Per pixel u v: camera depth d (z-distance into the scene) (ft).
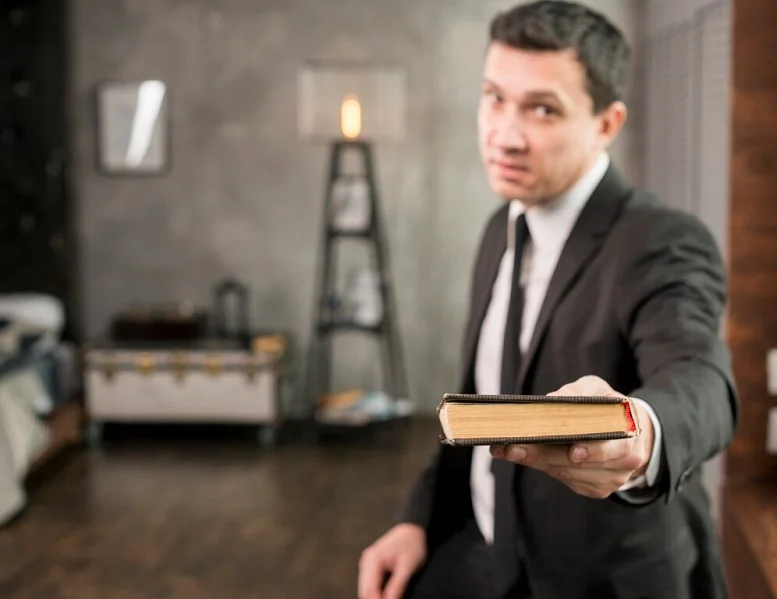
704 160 11.48
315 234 18.65
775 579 6.32
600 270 4.17
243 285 18.85
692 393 3.42
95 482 14.90
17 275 18.45
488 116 4.26
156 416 17.13
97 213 18.86
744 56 7.89
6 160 18.28
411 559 4.85
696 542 4.45
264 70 18.40
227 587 10.89
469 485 5.09
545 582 4.24
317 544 12.18
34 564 11.62
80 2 18.44
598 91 4.10
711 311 3.97
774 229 7.98
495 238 5.03
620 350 4.08
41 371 16.01
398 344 18.65
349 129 17.95
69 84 18.51
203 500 13.97
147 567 11.50
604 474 2.82
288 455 16.33
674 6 13.80
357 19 18.15
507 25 4.11
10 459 13.48
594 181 4.34
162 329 17.58
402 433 17.52
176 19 18.42
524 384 4.29
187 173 18.71
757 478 8.26
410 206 18.40
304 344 18.89
